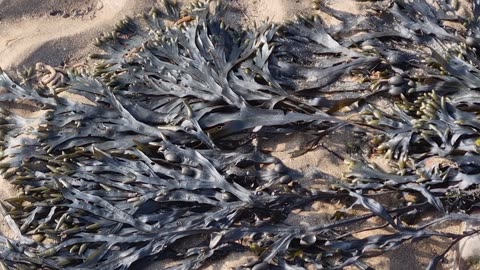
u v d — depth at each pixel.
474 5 0.92
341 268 0.75
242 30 0.94
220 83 0.84
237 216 0.77
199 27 0.92
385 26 0.92
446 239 0.79
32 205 0.81
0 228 0.83
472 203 0.78
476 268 0.76
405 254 0.78
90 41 0.96
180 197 0.78
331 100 0.85
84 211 0.79
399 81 0.84
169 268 0.77
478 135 0.78
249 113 0.82
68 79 0.90
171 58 0.89
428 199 0.75
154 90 0.86
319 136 0.82
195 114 0.82
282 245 0.75
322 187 0.80
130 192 0.80
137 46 0.94
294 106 0.83
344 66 0.88
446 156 0.77
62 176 0.81
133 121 0.83
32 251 0.79
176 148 0.80
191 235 0.80
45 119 0.85
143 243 0.78
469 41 0.85
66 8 0.99
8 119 0.87
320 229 0.76
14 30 0.97
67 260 0.78
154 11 0.97
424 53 0.87
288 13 0.96
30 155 0.84
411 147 0.81
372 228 0.76
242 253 0.78
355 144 0.84
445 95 0.82
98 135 0.83
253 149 0.83
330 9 0.95
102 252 0.77
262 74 0.85
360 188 0.78
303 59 0.91
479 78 0.81
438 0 0.92
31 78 0.93
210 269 0.78
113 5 0.99
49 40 0.96
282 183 0.79
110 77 0.90
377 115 0.81
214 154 0.81
